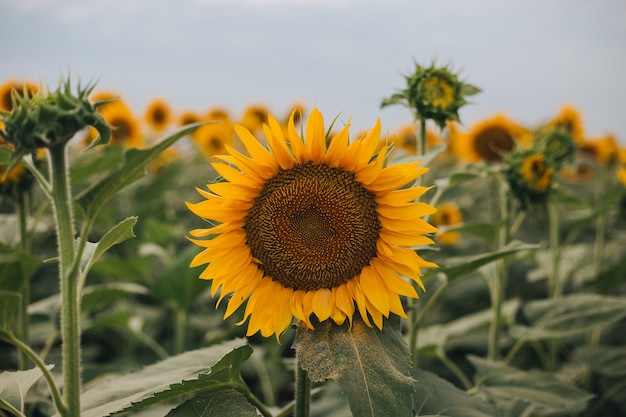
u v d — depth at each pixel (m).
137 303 7.32
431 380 3.16
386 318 2.54
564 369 5.98
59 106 2.01
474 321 5.17
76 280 2.21
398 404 2.20
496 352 4.73
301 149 2.57
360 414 2.16
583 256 7.03
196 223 8.51
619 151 9.27
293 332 5.95
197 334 6.69
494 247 4.64
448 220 7.48
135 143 8.52
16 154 1.98
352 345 2.38
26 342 3.97
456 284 7.32
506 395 3.68
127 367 5.43
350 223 2.59
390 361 2.34
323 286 2.61
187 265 5.16
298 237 2.62
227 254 2.63
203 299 7.11
